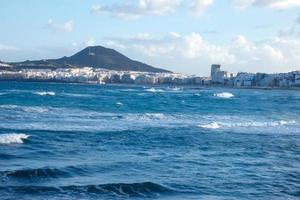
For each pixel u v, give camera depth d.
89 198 17.41
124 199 17.62
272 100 121.38
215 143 33.41
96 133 36.09
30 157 25.08
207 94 148.38
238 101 107.19
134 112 62.34
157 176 21.55
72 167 22.45
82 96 102.06
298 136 39.28
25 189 17.97
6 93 100.62
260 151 30.28
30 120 44.94
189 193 18.81
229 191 19.39
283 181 21.61
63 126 40.84
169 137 35.72
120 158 25.86
